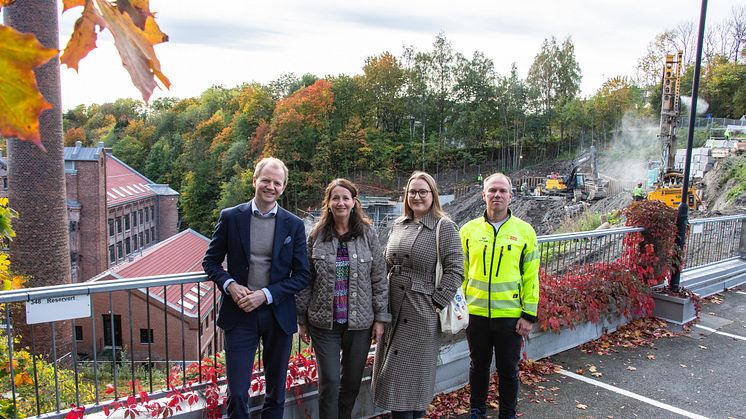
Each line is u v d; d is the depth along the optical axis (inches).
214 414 148.6
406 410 156.9
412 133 3454.7
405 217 169.3
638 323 293.1
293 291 141.4
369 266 154.4
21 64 22.3
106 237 1962.4
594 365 239.5
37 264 563.5
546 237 255.0
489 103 3240.7
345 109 3437.5
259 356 171.0
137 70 29.6
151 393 146.6
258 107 3641.7
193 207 3452.3
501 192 177.9
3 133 22.5
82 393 250.2
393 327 161.0
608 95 2913.4
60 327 455.2
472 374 183.2
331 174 3203.7
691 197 1023.6
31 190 554.6
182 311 147.9
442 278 158.7
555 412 195.5
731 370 238.4
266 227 142.3
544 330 241.6
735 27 2807.6
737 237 417.7
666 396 211.3
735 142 1434.5
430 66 3366.1
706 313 320.2
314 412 172.4
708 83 2490.2
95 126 4825.3
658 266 304.3
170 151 3932.1
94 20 28.9
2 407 140.6
